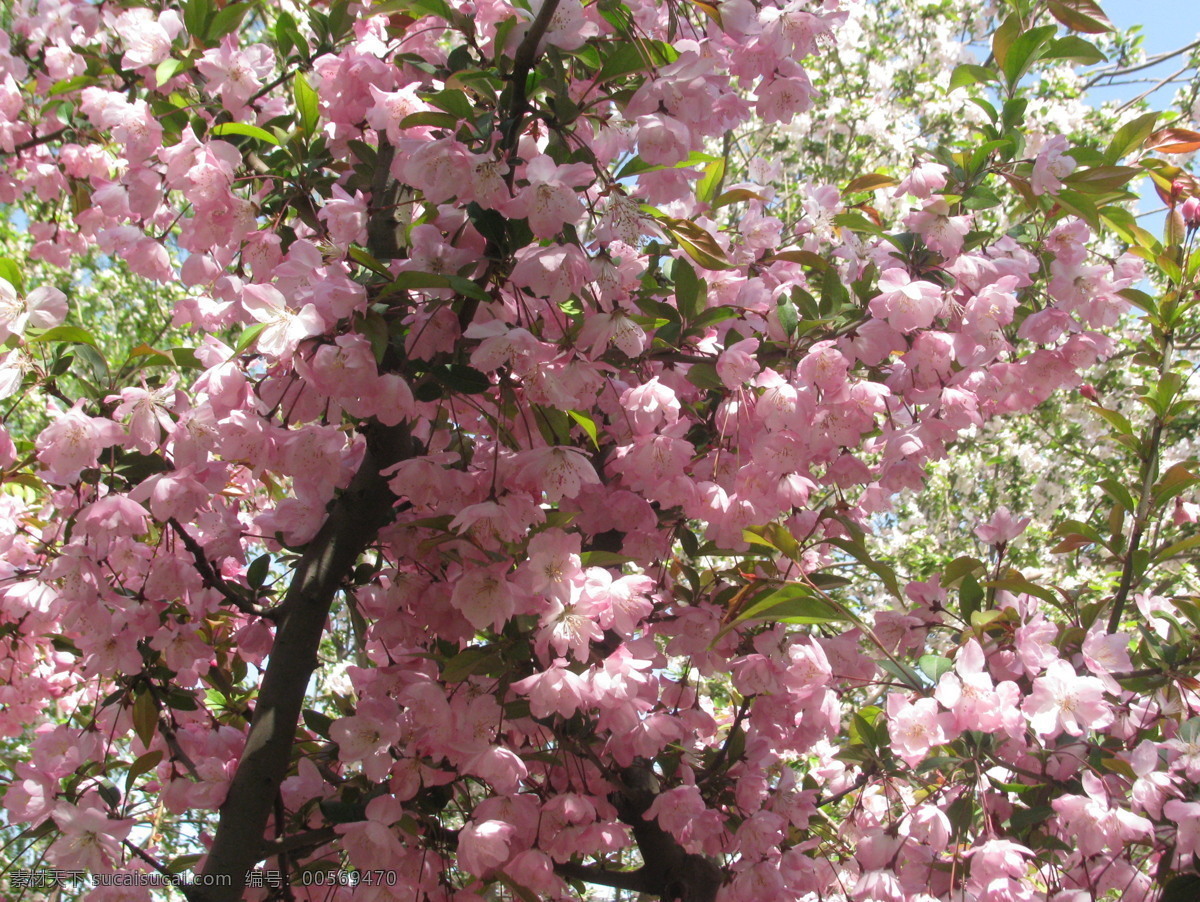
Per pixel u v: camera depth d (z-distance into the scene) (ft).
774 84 7.65
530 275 5.99
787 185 21.63
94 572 6.74
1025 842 7.96
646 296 7.84
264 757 6.51
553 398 6.13
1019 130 7.80
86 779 7.45
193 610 7.57
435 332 6.52
